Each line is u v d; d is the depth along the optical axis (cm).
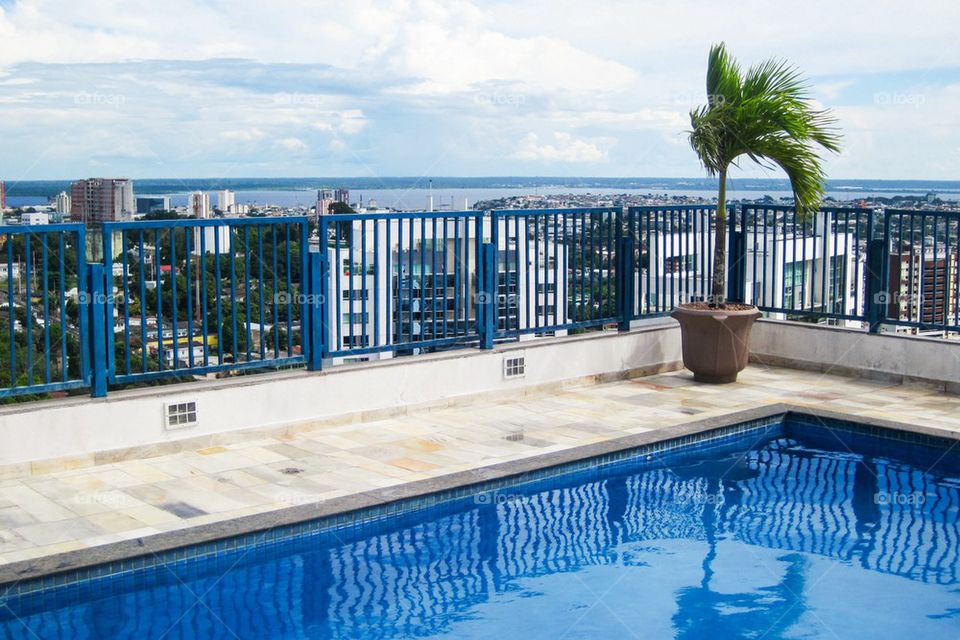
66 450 554
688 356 817
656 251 866
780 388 795
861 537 489
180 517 470
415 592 416
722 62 820
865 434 666
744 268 900
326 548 468
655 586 427
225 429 613
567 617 392
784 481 584
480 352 739
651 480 585
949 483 579
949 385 771
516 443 619
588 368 809
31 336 551
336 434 644
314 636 369
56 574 396
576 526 504
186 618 384
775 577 439
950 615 399
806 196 803
